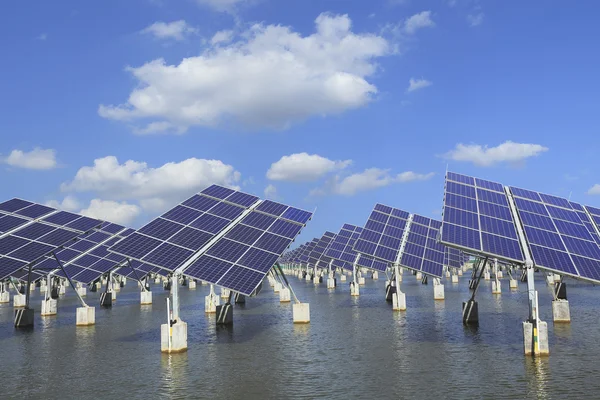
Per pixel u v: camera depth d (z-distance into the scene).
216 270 35.00
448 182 37.25
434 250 59.22
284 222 43.72
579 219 36.88
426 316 46.31
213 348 33.16
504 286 83.00
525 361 27.11
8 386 25.28
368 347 32.38
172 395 22.89
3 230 43.19
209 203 43.94
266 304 61.66
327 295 74.88
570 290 70.56
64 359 31.16
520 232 31.72
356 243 56.94
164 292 89.12
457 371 25.58
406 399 21.44
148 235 36.53
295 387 23.66
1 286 77.44
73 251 69.25
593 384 22.69
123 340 37.25
